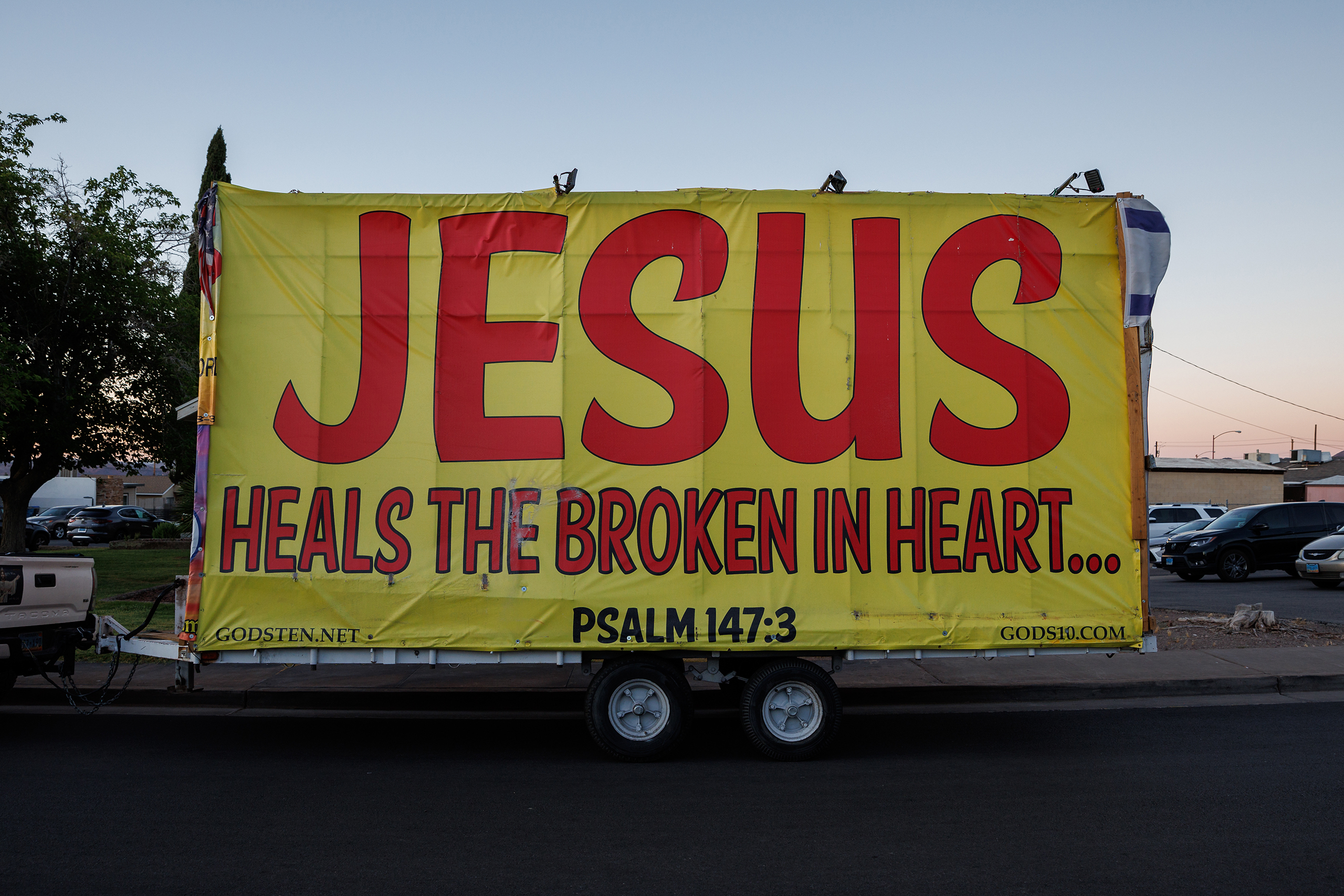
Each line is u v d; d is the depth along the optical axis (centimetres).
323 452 618
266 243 628
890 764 607
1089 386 643
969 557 627
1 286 2047
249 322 623
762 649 612
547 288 630
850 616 616
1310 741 666
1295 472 6003
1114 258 652
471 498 618
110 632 662
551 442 621
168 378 2261
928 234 645
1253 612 1129
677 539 617
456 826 482
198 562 609
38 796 529
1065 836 465
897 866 426
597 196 635
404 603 610
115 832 468
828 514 623
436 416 621
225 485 614
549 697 792
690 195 638
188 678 638
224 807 511
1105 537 635
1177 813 501
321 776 577
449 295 629
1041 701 820
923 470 630
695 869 422
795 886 403
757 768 597
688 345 629
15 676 747
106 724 721
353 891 397
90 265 2130
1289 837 462
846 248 639
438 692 792
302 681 839
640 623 611
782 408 629
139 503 6338
